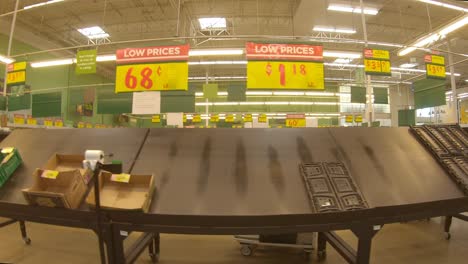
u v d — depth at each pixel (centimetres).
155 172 157
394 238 236
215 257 202
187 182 149
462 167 170
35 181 136
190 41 792
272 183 148
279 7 728
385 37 923
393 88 1492
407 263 191
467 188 155
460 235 240
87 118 1247
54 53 1022
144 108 232
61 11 774
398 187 153
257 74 330
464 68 1207
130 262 141
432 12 750
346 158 170
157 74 328
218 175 153
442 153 182
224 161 163
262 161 164
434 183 160
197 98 1348
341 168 157
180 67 325
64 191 135
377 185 152
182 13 709
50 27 882
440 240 230
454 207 152
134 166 163
